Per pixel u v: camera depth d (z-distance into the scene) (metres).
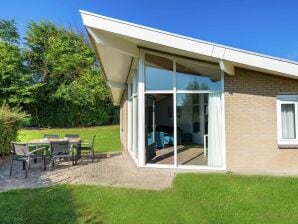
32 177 9.52
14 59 31.53
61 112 32.59
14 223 5.68
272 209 6.45
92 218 6.00
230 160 9.70
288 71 8.86
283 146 9.51
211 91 9.98
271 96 9.63
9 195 7.43
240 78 9.76
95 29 9.22
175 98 10.16
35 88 31.48
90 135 25.66
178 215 6.15
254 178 8.75
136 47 10.24
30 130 29.84
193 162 10.37
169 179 8.95
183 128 10.56
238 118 9.70
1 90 31.11
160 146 11.11
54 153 10.76
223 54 8.92
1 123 12.96
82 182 8.74
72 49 34.56
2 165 11.79
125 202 6.90
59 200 7.03
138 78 10.41
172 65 10.23
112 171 10.31
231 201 6.93
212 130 10.03
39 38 34.31
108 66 13.56
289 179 8.61
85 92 32.47
